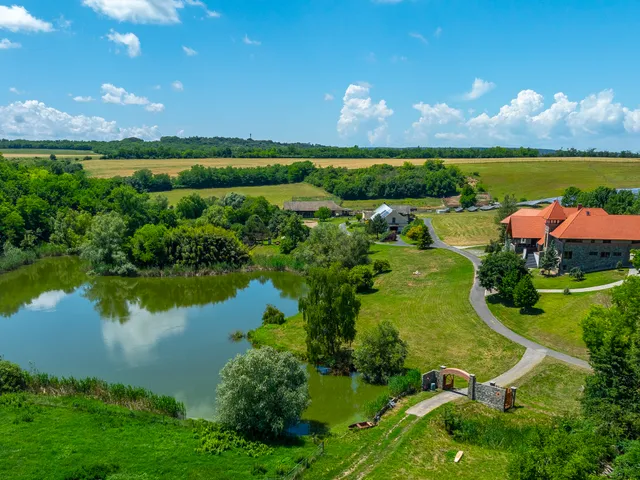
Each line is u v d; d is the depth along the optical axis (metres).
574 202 137.25
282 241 118.56
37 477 32.78
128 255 104.94
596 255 80.44
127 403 45.19
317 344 54.84
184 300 86.31
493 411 43.59
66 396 46.19
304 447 38.25
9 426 39.94
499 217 123.88
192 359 59.06
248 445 37.62
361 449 37.34
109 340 65.75
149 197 166.25
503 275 73.06
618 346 37.81
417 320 69.06
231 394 39.50
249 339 65.62
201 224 128.75
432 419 41.69
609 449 32.25
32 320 74.50
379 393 50.44
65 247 119.62
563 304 67.25
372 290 86.38
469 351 58.28
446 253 107.69
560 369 51.50
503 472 33.91
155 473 33.56
